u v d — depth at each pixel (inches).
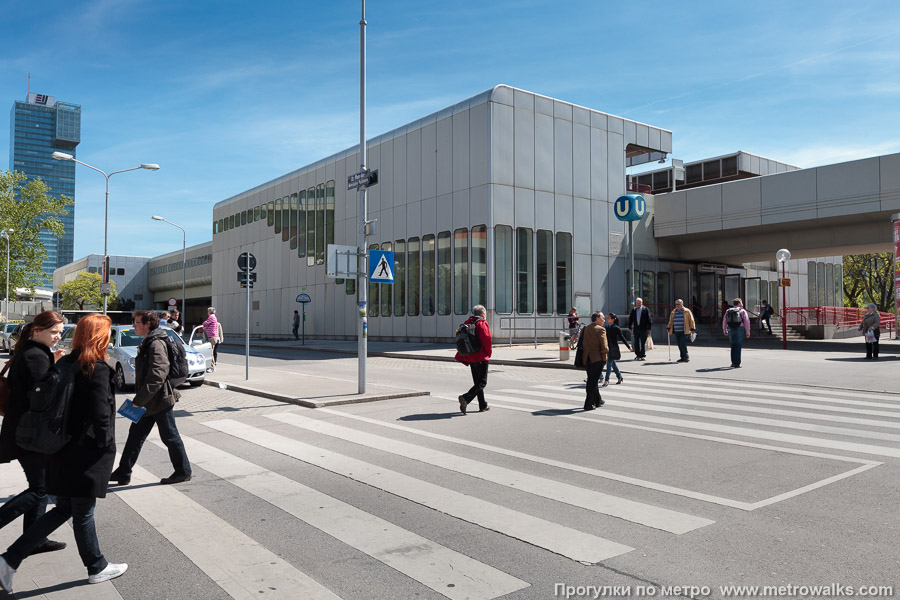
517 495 220.2
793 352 885.2
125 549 173.5
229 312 2011.6
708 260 1437.0
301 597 142.9
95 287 3855.8
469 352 397.7
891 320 1541.6
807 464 258.8
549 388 530.3
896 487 223.6
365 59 476.4
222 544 176.6
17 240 2204.7
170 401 236.5
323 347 1184.2
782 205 1140.5
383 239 1311.5
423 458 278.2
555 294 1152.2
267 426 361.1
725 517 193.6
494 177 1075.9
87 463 149.6
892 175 1012.5
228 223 2037.4
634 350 761.6
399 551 169.9
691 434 324.5
